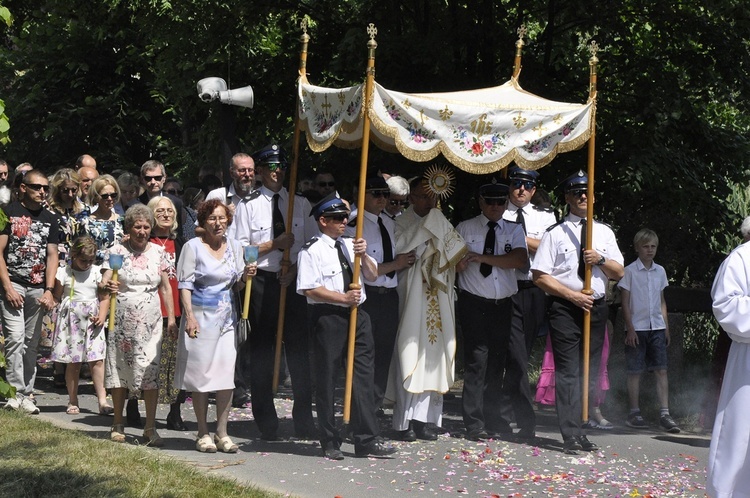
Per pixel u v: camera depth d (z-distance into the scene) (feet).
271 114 53.36
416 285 31.17
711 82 49.29
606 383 35.96
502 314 31.94
